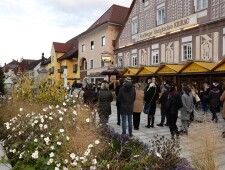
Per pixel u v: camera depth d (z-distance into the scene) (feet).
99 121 26.02
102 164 15.34
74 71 154.40
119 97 29.30
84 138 17.95
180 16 74.02
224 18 59.57
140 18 93.81
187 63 59.52
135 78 84.28
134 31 97.81
